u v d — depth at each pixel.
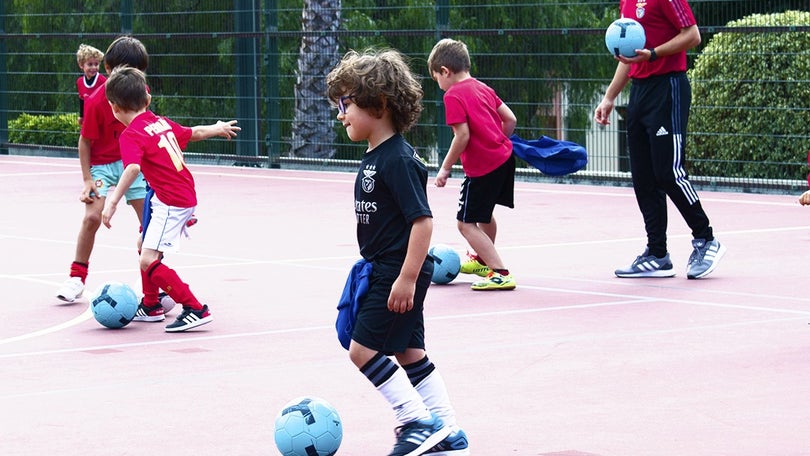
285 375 10.99
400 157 8.09
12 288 15.95
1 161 36.72
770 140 26.14
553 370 10.97
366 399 10.11
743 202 24.28
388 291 8.20
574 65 28.83
